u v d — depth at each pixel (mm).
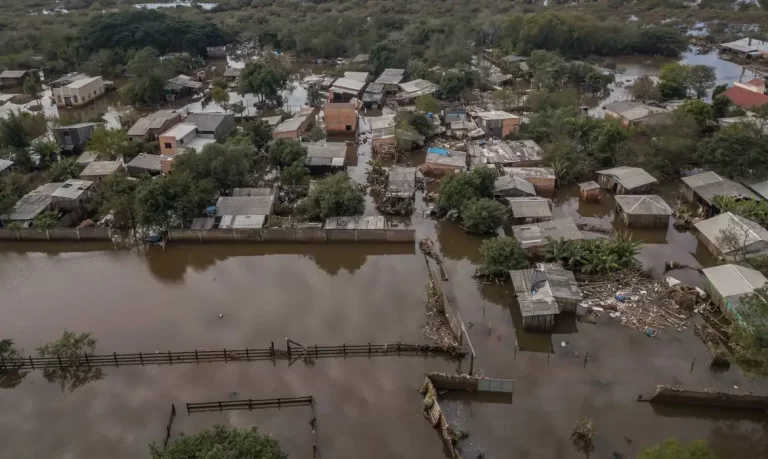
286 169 71000
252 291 53188
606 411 39281
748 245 53750
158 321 48750
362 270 56656
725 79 121938
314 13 182625
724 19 170500
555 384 41656
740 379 41938
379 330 47438
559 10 183375
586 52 145875
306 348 44062
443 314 49312
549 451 36188
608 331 47219
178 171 66250
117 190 64000
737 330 41844
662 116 80125
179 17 158000
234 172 68438
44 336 46844
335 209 62781
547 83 110688
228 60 145375
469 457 35750
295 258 59062
